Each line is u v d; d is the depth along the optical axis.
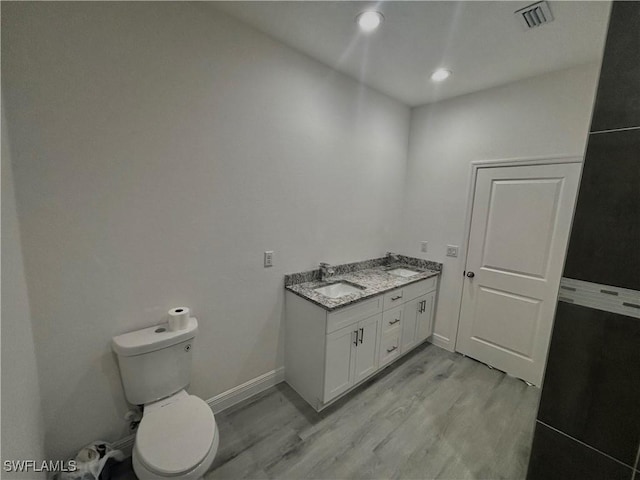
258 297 2.04
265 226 2.01
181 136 1.56
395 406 2.04
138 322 1.54
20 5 1.10
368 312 2.12
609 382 1.04
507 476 1.52
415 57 2.02
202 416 1.38
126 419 1.53
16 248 1.06
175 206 1.59
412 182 3.06
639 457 0.99
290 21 1.68
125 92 1.37
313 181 2.25
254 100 1.82
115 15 1.30
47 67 1.17
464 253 2.71
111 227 1.40
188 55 1.53
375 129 2.67
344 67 2.20
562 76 2.09
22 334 1.04
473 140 2.58
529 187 2.28
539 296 2.28
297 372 2.14
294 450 1.65
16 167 1.13
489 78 2.28
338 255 2.58
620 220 0.98
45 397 1.30
